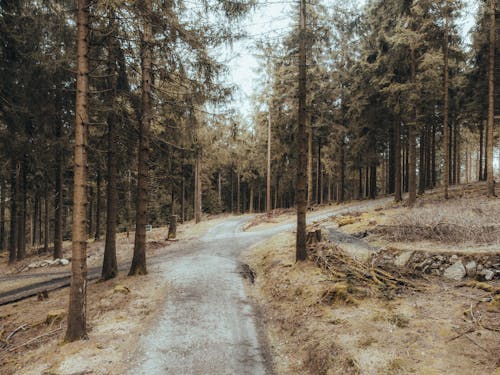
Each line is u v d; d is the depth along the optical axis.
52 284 13.27
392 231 11.98
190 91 11.34
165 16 9.32
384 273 8.59
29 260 20.27
